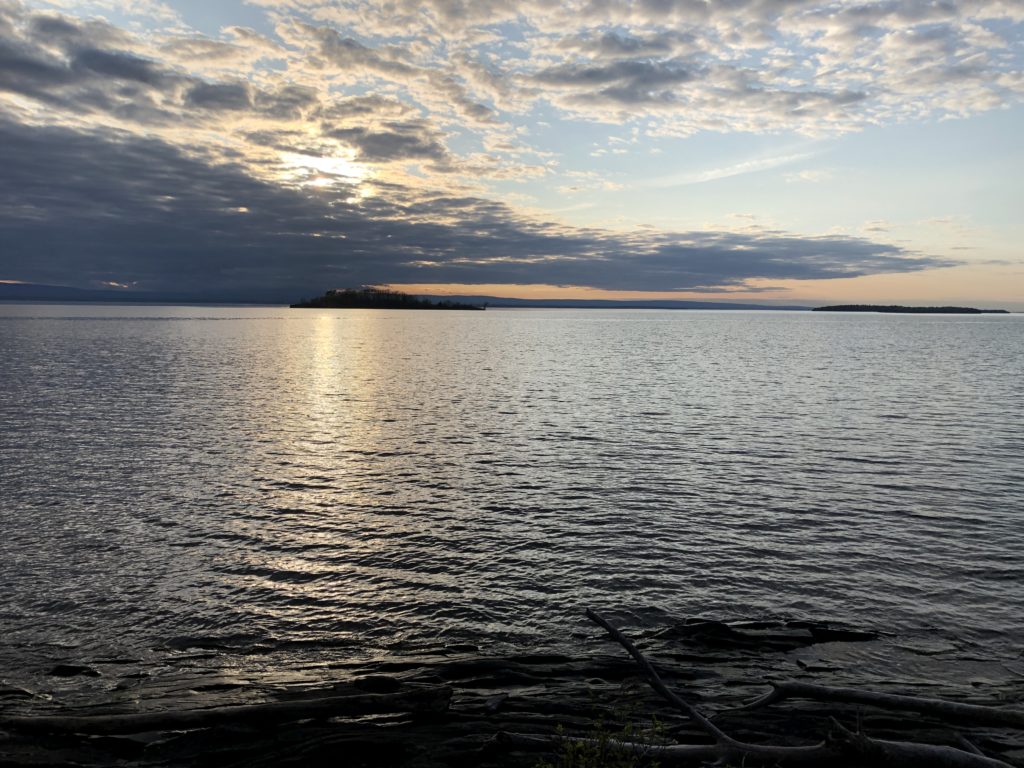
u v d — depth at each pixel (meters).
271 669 13.55
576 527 23.09
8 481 29.14
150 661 13.98
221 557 20.34
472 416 48.09
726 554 20.41
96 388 60.56
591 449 36.34
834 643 14.22
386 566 19.58
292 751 9.06
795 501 26.19
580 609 16.55
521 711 10.51
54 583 18.31
